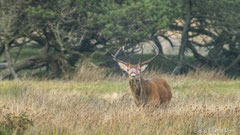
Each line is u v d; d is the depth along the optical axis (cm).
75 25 7506
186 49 10031
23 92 4250
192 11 8681
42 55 7906
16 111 3033
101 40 8138
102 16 6994
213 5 8138
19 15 6981
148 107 3166
